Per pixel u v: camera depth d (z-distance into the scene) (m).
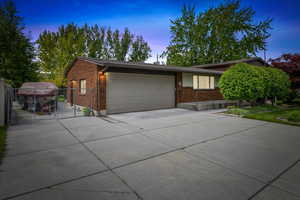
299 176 2.56
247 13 25.00
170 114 8.77
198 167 2.87
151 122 6.76
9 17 16.08
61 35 22.58
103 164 2.98
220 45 26.36
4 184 2.32
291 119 6.88
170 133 5.12
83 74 10.23
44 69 19.62
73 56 20.03
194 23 28.27
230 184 2.34
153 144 4.09
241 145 4.02
